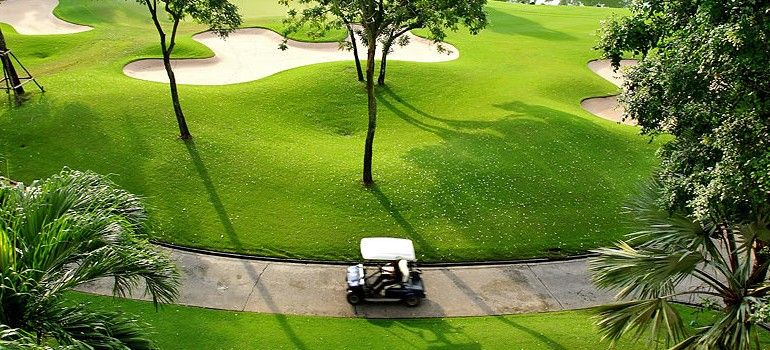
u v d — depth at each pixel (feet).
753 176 35.50
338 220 75.56
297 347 53.62
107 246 33.83
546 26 188.96
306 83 118.01
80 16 159.12
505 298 64.08
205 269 65.31
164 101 102.47
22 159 82.53
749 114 38.19
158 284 36.01
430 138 99.50
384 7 77.82
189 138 90.84
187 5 81.05
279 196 79.61
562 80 135.54
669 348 43.32
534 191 84.28
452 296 63.87
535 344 55.93
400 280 60.54
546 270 69.67
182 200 76.74
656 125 46.29
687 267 44.47
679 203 43.47
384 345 54.70
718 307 45.93
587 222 79.36
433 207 79.20
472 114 111.14
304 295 62.39
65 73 114.73
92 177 39.60
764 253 44.50
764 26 34.96
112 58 127.03
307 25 155.84
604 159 96.43
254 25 156.66
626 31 47.91
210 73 127.75
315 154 91.86
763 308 36.14
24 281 30.42
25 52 130.62
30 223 34.12
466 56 149.69
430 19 77.41
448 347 54.85
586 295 65.31
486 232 75.36
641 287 45.09
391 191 81.92
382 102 114.52
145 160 84.12
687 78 40.29
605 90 134.82
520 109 112.68
